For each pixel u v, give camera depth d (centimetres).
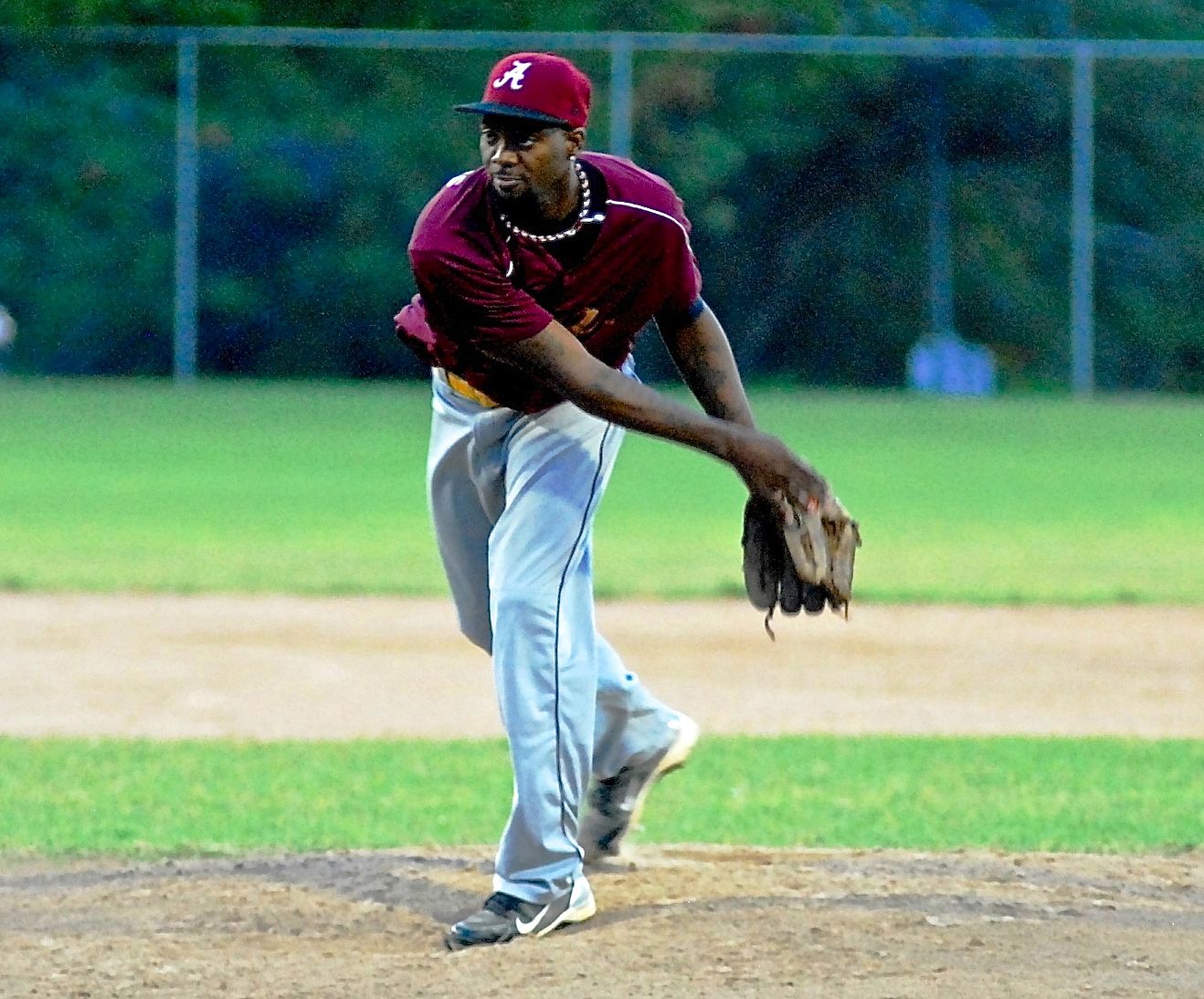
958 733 2953
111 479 6450
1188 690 3344
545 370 1609
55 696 3206
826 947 1620
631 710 1884
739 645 3750
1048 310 10738
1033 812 2383
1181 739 2903
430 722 3033
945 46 10244
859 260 10644
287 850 2152
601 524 5569
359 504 5881
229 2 9706
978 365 10581
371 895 1859
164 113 10019
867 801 2453
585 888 1734
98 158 10012
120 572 4541
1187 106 10906
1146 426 9006
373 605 4181
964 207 10675
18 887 1950
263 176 10044
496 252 1577
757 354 10681
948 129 10644
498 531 1734
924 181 10650
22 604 4131
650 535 5319
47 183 10044
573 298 1623
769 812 2377
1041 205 10750
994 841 2209
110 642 3706
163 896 1862
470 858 2038
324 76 10025
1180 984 1526
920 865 2012
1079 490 6462
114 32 9825
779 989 1510
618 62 10050
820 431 8450
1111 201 11000
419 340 1745
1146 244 10981
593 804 1931
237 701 3180
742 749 2783
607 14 10631
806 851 2098
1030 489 6475
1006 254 10706
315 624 3938
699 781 2572
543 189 1552
